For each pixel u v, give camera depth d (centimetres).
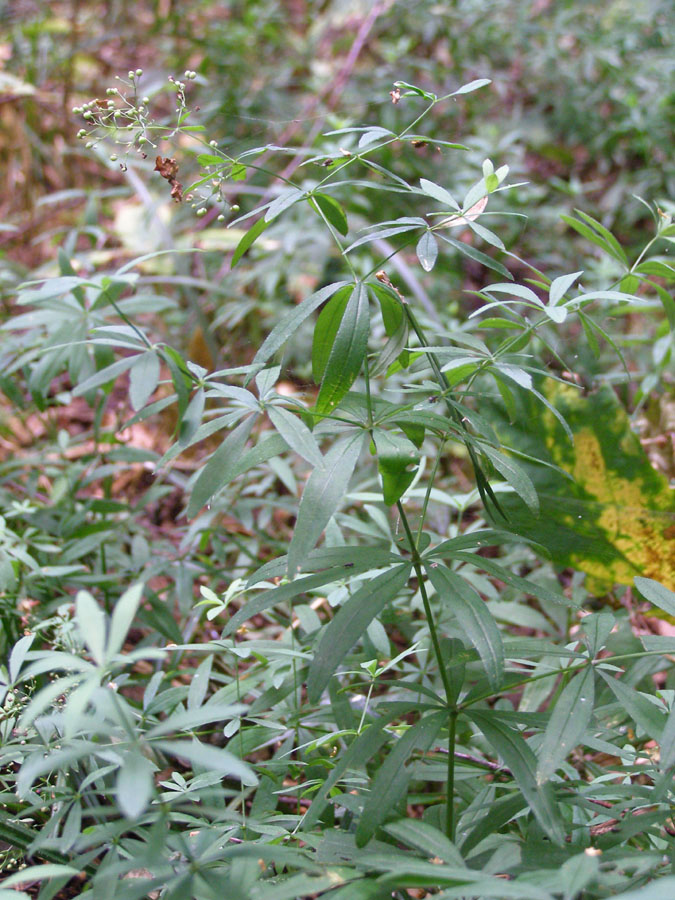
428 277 89
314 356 38
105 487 63
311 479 34
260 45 121
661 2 121
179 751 28
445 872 29
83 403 83
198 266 94
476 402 52
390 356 37
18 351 62
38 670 36
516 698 51
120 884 33
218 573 54
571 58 124
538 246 98
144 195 81
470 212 38
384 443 35
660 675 54
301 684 43
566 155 114
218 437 77
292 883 31
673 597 36
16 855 38
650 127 105
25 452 73
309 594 53
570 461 50
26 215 101
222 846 34
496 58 120
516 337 40
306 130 102
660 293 43
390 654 44
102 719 37
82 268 83
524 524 50
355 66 117
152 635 49
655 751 43
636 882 33
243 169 38
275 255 85
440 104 107
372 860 31
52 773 41
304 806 44
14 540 50
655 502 50
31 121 103
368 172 96
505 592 54
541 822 32
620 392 71
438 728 34
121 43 124
